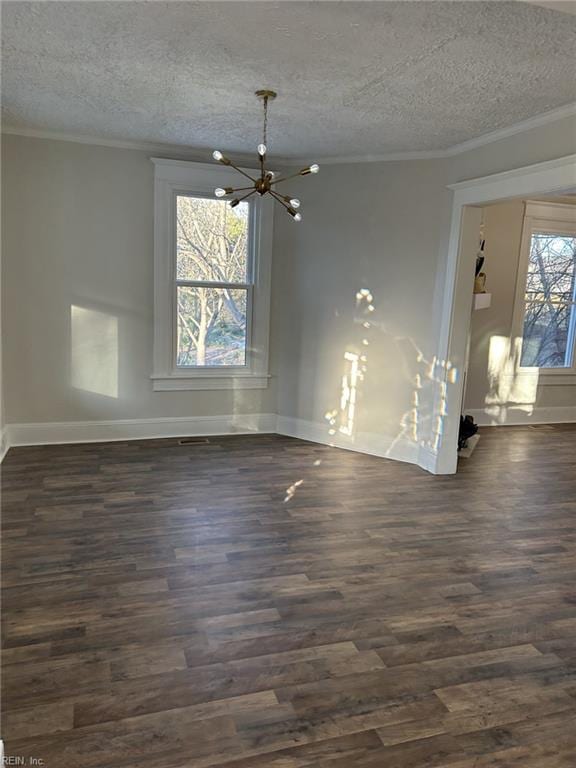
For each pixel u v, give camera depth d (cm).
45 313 460
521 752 178
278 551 306
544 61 260
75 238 458
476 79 286
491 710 196
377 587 274
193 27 241
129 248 473
